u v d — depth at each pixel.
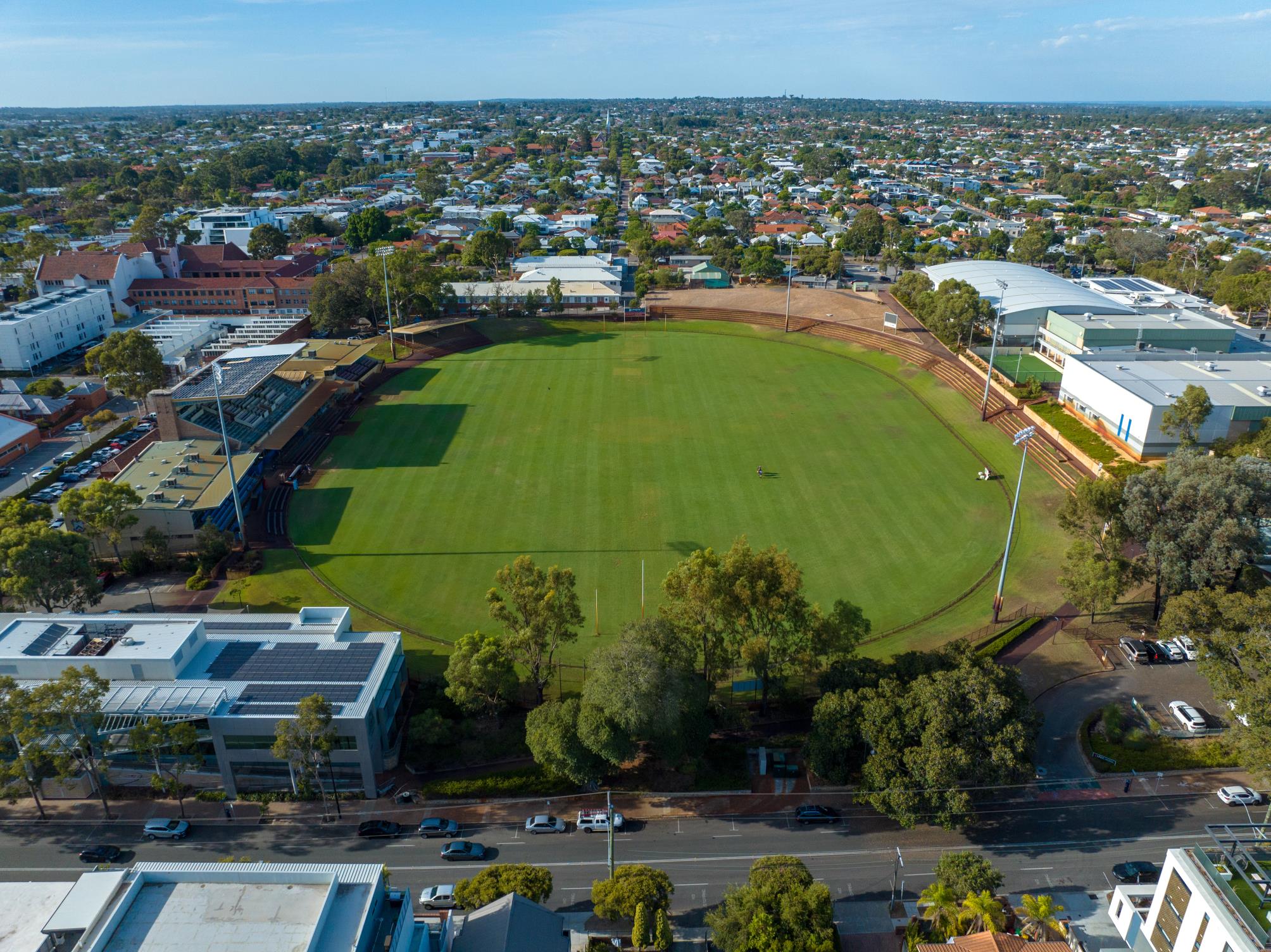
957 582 104.88
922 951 54.94
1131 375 144.50
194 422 134.62
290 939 47.91
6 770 66.19
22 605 98.25
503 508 123.94
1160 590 94.12
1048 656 90.88
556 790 74.00
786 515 121.31
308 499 127.38
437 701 83.31
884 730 68.06
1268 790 72.12
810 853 67.56
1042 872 65.12
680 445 145.62
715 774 75.62
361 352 181.75
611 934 60.56
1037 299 192.88
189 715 71.88
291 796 73.31
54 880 64.56
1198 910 52.78
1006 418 153.12
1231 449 120.38
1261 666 70.44
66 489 132.12
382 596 103.19
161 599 102.75
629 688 68.31
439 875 65.56
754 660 78.50
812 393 171.00
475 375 184.75
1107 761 75.62
